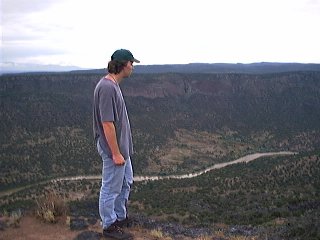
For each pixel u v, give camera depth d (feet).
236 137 434.71
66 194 189.16
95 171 280.72
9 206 139.54
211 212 102.01
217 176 197.57
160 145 373.40
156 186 190.39
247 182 165.48
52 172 273.95
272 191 141.28
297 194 124.26
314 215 52.37
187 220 77.97
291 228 34.12
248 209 103.60
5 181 250.37
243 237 26.32
